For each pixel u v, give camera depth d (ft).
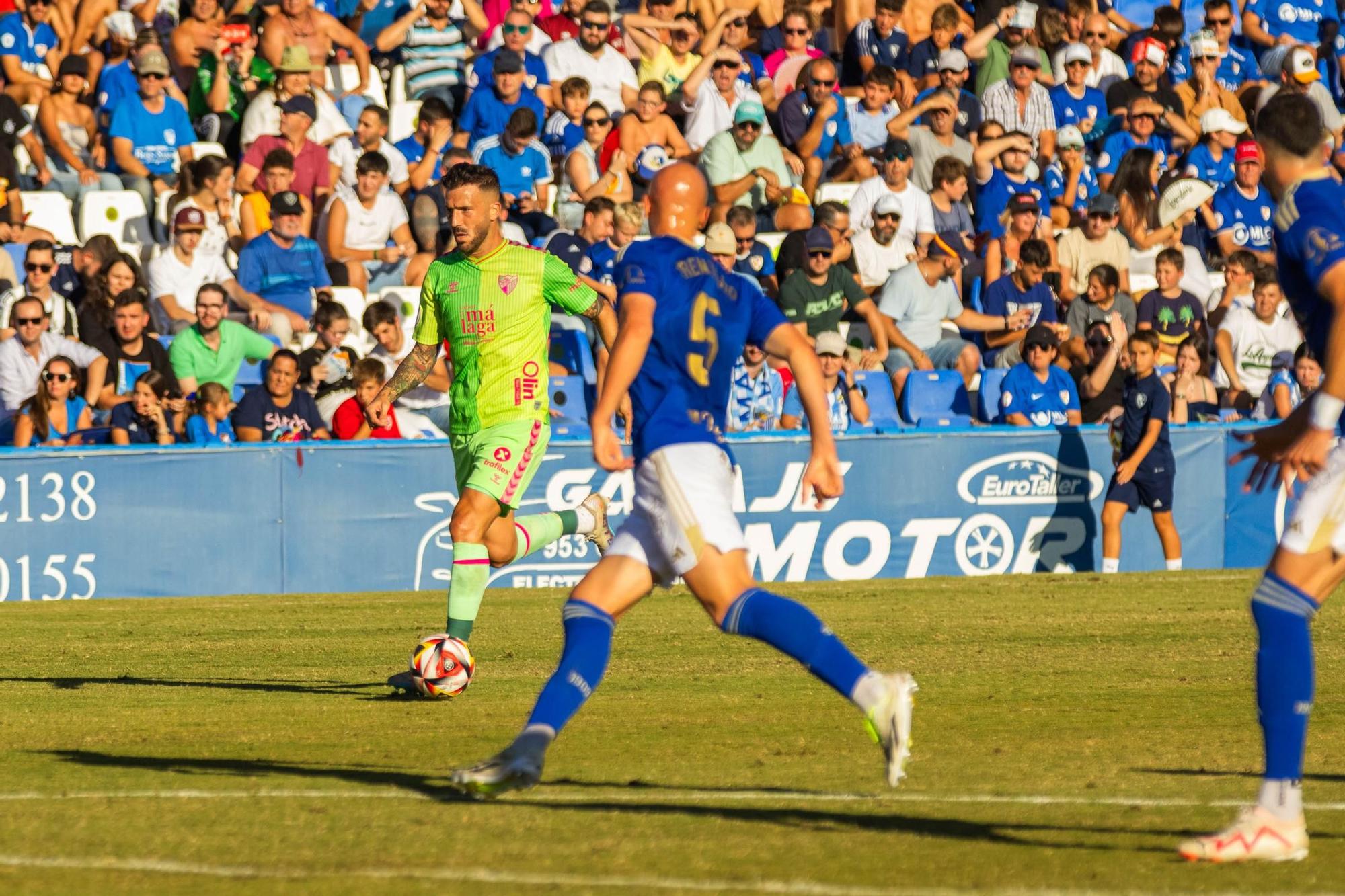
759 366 157.79
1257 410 172.45
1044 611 123.54
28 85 186.39
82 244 170.09
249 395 145.89
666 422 54.95
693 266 55.67
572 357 163.22
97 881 45.39
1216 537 160.45
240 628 116.37
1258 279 178.70
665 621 118.21
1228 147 207.62
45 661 100.32
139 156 179.11
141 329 151.74
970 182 195.11
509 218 175.42
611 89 198.80
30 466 134.51
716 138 183.83
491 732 73.87
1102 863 47.34
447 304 86.89
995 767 64.69
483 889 44.37
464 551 86.43
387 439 142.51
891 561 151.64
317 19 189.16
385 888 44.65
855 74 209.97
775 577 148.56
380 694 86.79
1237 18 238.27
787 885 44.57
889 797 58.23
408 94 196.95
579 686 53.93
